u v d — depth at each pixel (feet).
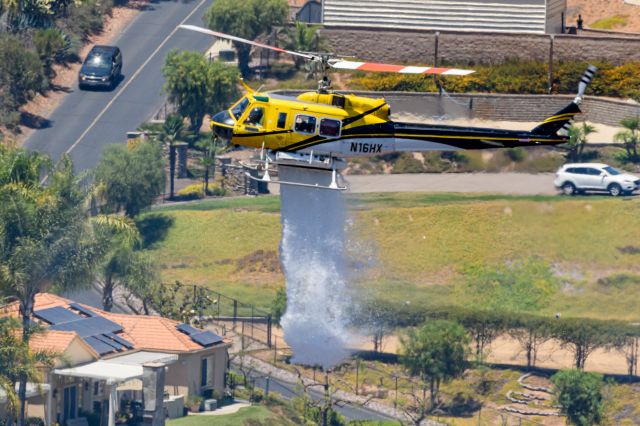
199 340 372.17
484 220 451.53
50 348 335.26
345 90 531.09
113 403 331.16
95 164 524.52
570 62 542.57
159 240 463.42
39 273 326.65
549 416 369.09
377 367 390.21
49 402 332.39
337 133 224.53
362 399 377.71
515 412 371.15
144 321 379.76
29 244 322.34
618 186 453.99
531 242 445.78
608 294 426.51
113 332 370.12
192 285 437.99
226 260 451.94
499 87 530.68
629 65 537.24
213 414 356.59
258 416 354.54
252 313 419.33
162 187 478.59
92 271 337.11
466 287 430.61
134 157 469.98
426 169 480.64
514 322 395.34
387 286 421.18
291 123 223.92
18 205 324.60
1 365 309.42
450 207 457.68
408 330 388.78
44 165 347.15
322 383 380.78
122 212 481.05
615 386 378.73
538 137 239.91
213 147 520.42
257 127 224.33
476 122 523.70
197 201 495.00
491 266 438.40
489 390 380.78
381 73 539.70
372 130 226.99
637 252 439.22
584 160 483.10
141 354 363.97
